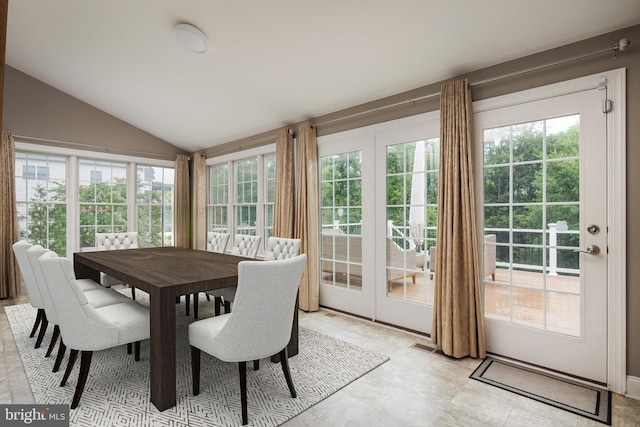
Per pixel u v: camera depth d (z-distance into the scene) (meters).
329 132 3.88
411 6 2.21
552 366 2.38
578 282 2.29
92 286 3.00
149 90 4.14
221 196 5.66
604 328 2.17
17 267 4.28
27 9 3.09
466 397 2.05
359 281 3.62
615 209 2.12
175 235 5.85
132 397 2.02
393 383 2.21
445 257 2.72
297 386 2.16
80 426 1.74
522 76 2.49
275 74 3.27
